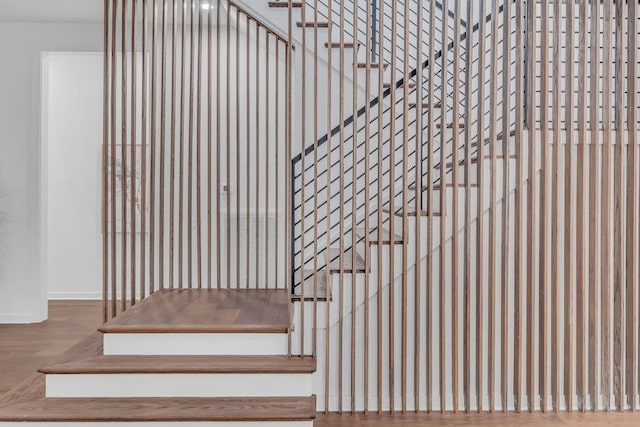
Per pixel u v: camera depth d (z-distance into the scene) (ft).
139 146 16.53
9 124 15.31
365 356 9.39
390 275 9.43
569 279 9.48
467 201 9.51
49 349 12.64
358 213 12.77
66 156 18.38
